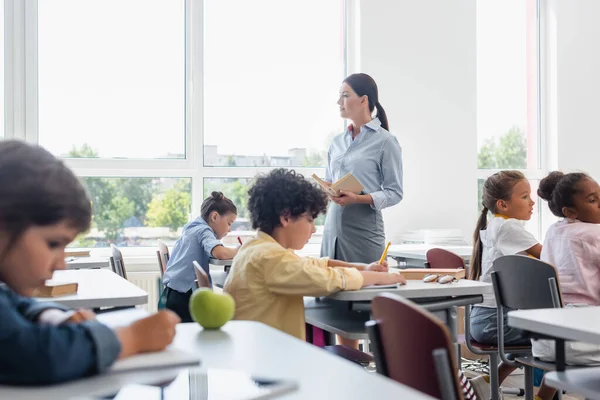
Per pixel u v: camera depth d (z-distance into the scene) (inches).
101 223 196.2
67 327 35.7
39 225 35.2
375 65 208.4
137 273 190.1
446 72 214.1
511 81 237.8
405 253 168.2
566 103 237.8
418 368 43.6
